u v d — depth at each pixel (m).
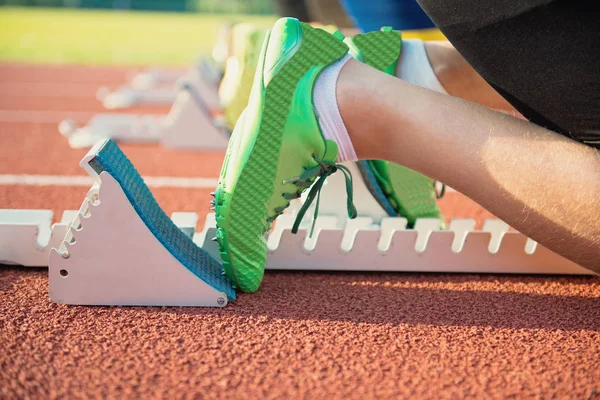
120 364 1.14
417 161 1.31
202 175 3.06
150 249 1.35
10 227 1.55
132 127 3.85
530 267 1.66
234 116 2.82
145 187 1.47
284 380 1.10
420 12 2.85
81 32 14.39
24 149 3.45
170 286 1.37
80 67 8.48
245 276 1.41
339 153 1.37
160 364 1.14
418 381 1.11
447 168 1.28
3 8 22.67
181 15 23.66
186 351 1.19
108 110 5.21
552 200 1.24
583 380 1.13
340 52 1.35
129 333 1.26
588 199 1.22
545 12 1.15
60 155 3.34
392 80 1.32
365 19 2.99
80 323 1.29
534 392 1.09
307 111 1.31
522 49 1.20
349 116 1.32
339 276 1.64
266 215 1.38
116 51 10.93
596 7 1.12
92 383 1.07
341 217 1.81
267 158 1.33
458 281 1.63
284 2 4.11
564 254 1.32
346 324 1.33
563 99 1.21
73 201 2.42
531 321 1.38
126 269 1.36
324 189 1.79
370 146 1.35
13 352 1.16
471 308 1.44
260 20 20.16
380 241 1.69
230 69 3.08
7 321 1.29
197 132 3.71
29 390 1.04
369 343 1.25
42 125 4.28
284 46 1.31
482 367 1.17
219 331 1.28
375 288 1.56
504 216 1.30
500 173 1.25
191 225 1.70
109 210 1.32
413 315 1.39
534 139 1.25
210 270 1.46
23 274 1.56
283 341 1.24
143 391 1.05
